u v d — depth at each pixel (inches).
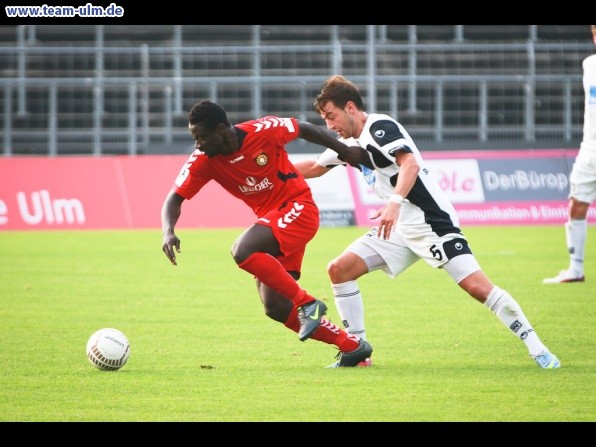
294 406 703.1
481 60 3157.0
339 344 845.2
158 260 1796.3
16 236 2288.4
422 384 775.7
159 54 3179.1
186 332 1060.5
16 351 940.6
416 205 834.8
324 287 1453.0
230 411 689.6
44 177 2480.3
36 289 1423.5
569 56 3134.8
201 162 816.9
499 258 1791.3
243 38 3280.0
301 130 815.1
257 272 800.3
